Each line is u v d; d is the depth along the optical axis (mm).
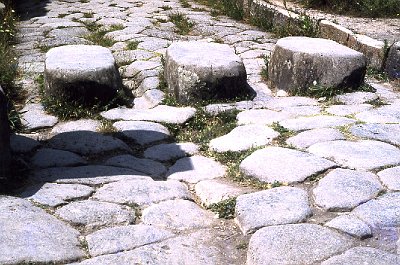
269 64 6008
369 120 4715
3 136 3551
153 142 4430
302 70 5531
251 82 6027
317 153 3967
